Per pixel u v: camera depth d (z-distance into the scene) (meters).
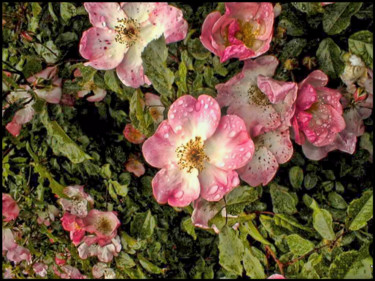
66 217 0.98
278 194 0.83
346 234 0.79
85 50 0.77
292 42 0.72
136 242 0.96
